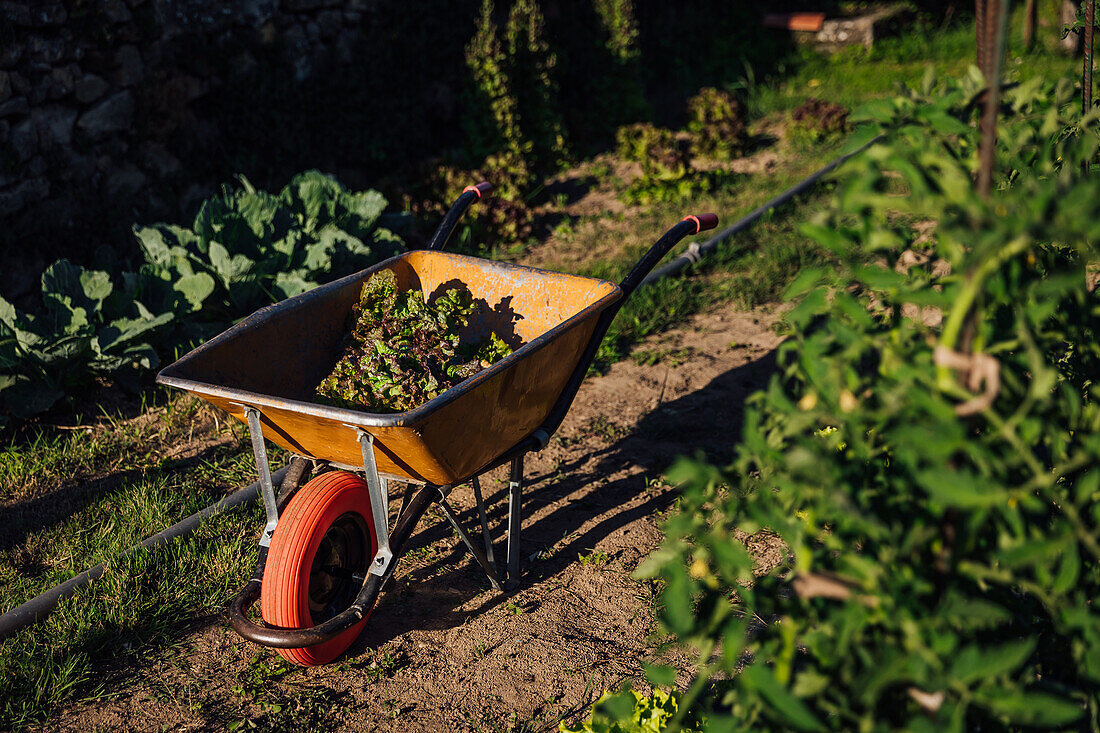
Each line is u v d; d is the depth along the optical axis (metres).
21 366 5.11
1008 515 1.50
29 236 6.29
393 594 3.81
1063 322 2.08
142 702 3.21
